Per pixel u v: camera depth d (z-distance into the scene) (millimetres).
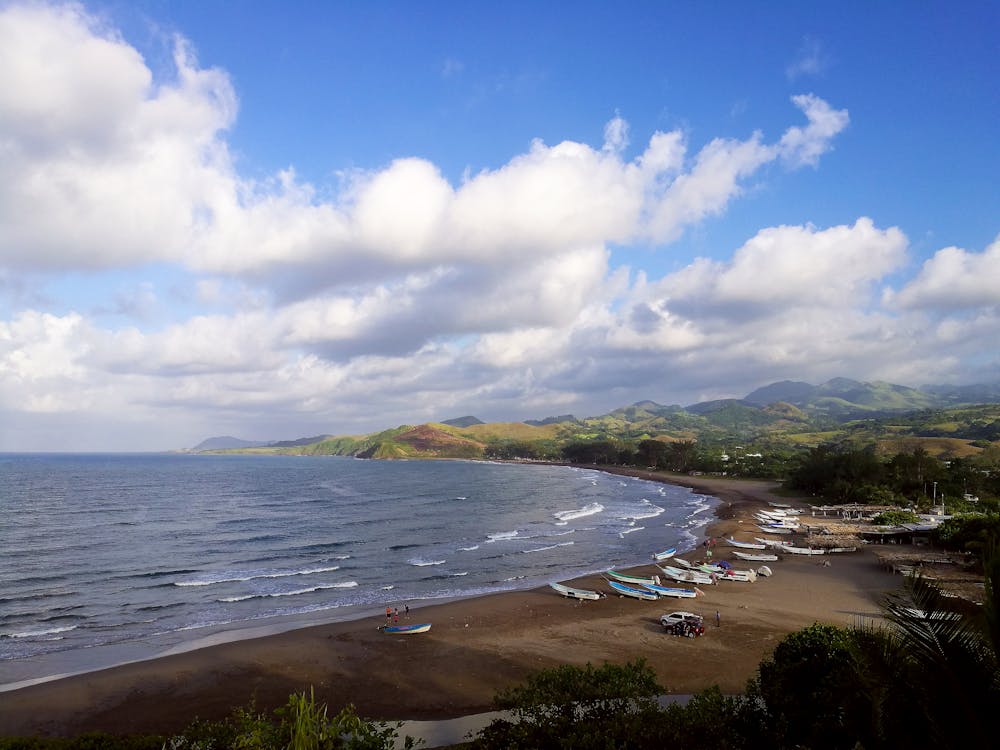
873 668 8852
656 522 95438
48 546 72688
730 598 46719
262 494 147750
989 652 7980
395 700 28047
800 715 14203
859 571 55531
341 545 73688
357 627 39094
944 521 63156
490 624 39750
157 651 35531
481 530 86938
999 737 7574
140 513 107000
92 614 43625
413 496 143625
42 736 24812
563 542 75812
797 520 88875
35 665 33375
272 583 53625
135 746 16062
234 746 14523
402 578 55688
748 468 185750
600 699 15742
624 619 40812
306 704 14961
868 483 110625
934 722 8016
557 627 39000
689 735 13914
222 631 39406
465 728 22984
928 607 8586
